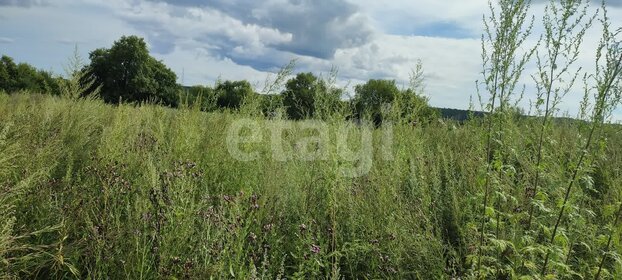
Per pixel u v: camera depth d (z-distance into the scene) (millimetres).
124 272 2625
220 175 4719
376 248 3357
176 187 3221
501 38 2844
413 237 3410
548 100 2957
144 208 3016
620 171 4297
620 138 4723
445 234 3871
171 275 2654
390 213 3795
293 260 3461
